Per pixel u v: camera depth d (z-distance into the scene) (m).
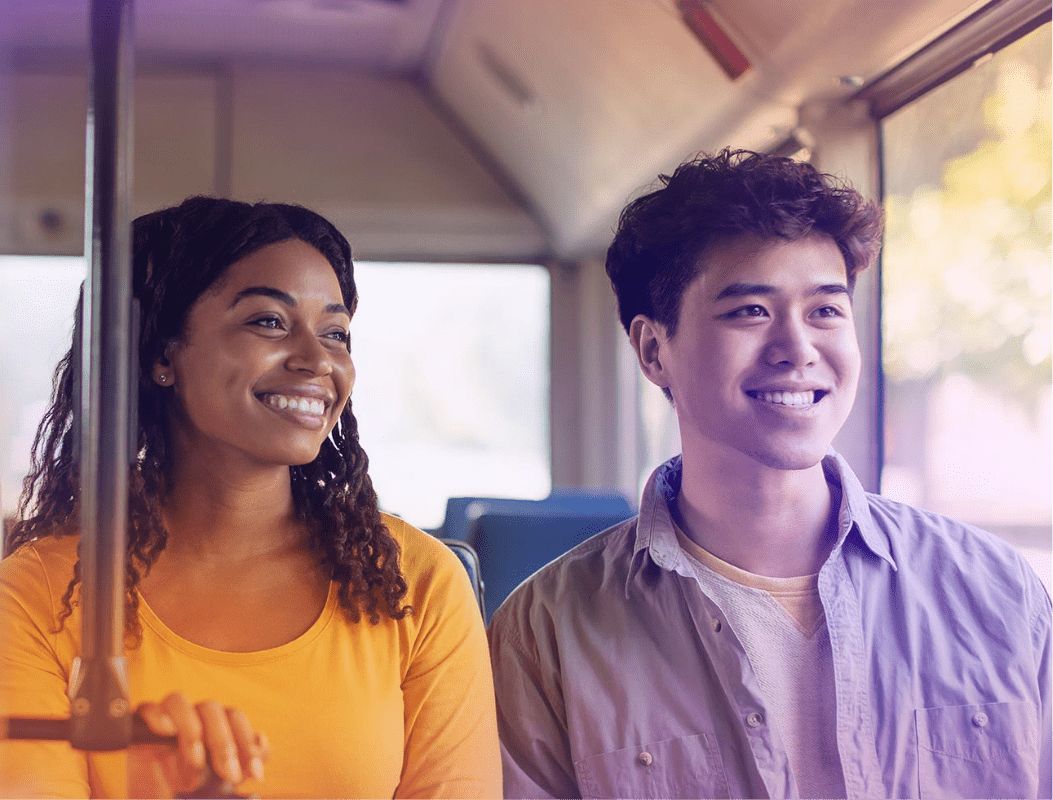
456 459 4.03
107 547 0.65
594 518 1.87
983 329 1.65
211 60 4.01
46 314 3.65
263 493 1.09
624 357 3.92
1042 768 1.16
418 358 4.07
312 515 1.12
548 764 1.23
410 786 1.08
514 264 4.10
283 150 4.05
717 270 1.15
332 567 1.08
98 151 0.65
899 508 1.27
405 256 4.11
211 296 1.05
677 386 1.21
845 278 1.17
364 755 1.03
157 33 3.74
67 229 3.84
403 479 4.00
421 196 4.06
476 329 4.07
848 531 1.18
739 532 1.20
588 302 4.04
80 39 3.70
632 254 1.25
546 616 1.26
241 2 3.44
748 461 1.16
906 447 1.82
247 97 4.03
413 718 1.09
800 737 1.16
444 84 3.75
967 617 1.18
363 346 4.05
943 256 1.72
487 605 1.83
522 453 4.05
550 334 4.07
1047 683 1.18
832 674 1.16
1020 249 1.55
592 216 3.41
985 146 1.60
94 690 0.64
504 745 1.24
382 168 4.07
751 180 1.15
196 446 1.09
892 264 1.86
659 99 2.37
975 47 1.56
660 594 1.22
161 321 1.07
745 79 1.96
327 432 1.08
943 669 1.16
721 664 1.17
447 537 2.03
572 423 4.06
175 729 0.72
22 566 1.07
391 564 1.10
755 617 1.19
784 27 1.76
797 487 1.18
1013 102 1.53
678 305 1.19
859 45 1.67
